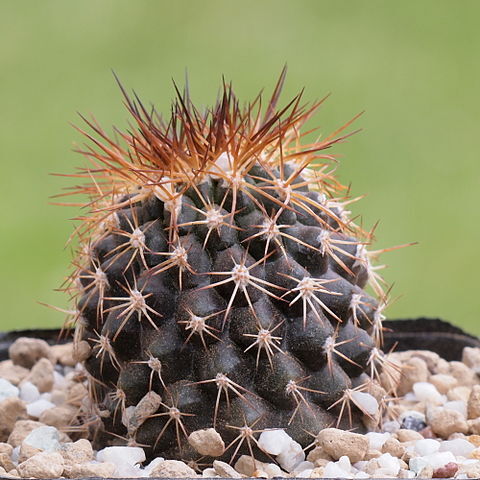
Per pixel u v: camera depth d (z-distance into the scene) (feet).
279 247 1.83
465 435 1.91
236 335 1.82
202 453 1.82
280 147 1.83
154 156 1.85
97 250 1.87
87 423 1.89
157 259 1.83
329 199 1.91
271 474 1.81
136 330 1.84
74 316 1.90
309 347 1.83
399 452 1.85
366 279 1.90
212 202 1.84
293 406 1.83
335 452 1.82
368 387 1.86
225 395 1.82
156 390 1.84
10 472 1.83
